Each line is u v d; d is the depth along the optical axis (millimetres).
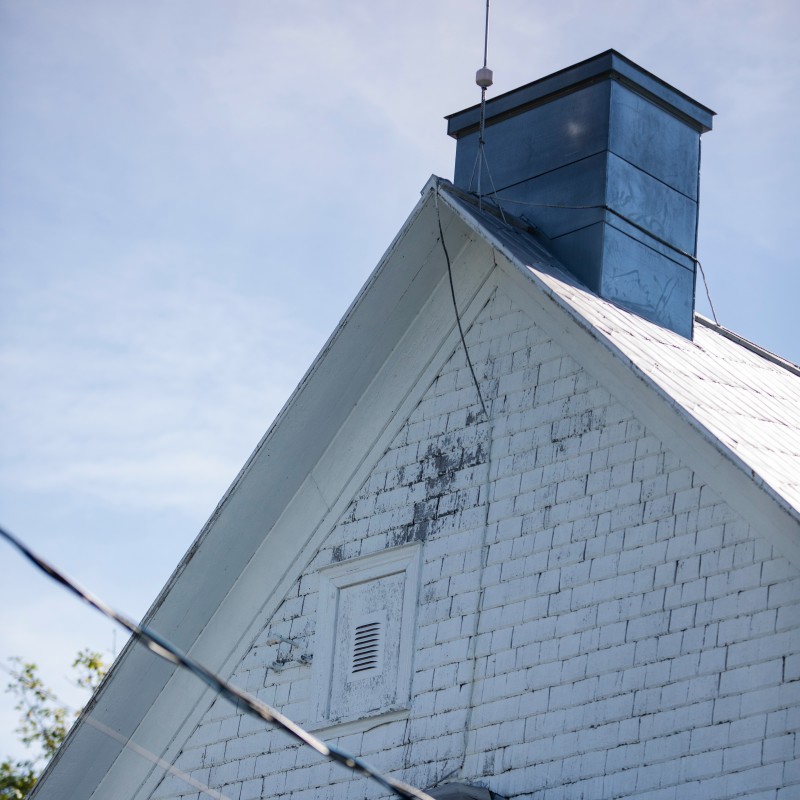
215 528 15070
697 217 16469
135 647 15234
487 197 16297
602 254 15273
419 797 9297
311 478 15289
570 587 13000
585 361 13703
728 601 12008
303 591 14992
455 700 13375
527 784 12594
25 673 25297
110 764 15758
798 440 13414
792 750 11273
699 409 12680
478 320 14672
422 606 13969
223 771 14883
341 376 14938
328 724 14156
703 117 16797
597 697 12461
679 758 11812
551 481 13523
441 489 14312
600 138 15820
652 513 12711
